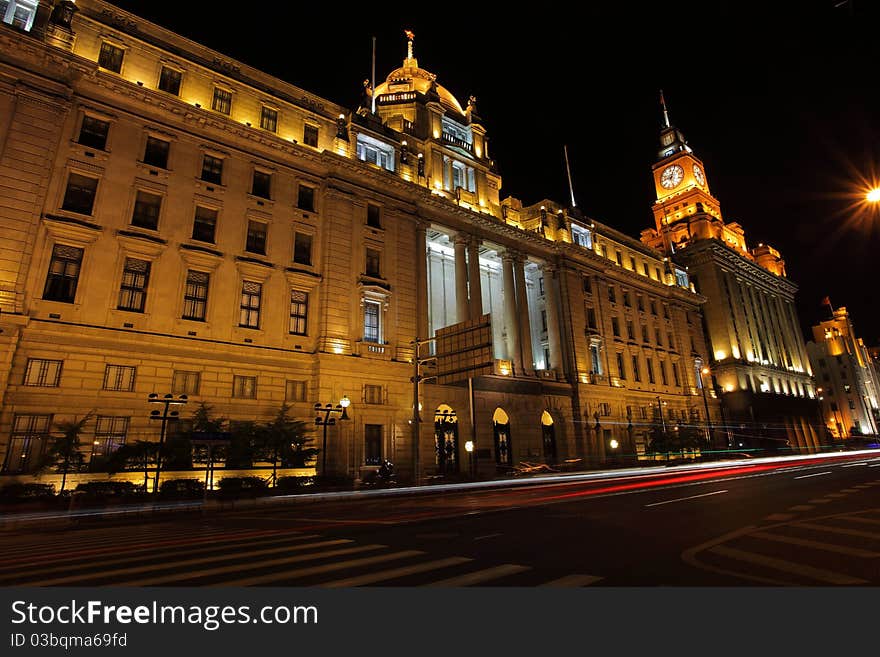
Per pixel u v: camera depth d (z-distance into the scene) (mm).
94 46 29062
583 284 55531
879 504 15211
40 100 26156
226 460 26547
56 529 16297
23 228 24453
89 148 27516
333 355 32781
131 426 25703
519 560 8922
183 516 19453
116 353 26188
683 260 80875
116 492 22781
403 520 15258
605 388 52281
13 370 23406
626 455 51344
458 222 44938
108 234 27188
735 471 37094
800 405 83438
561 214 56438
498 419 43688
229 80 33906
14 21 26875
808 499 17188
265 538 12156
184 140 31109
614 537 11078
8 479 22156
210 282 30312
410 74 51438
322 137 37719
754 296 85938
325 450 29547
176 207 29875
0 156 24500
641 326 61812
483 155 50969
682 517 13945
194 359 28469
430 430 37125
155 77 31031
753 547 9586
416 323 38719
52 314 24844
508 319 47656
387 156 41844
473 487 31453
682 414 62031
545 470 41375
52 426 23422
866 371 119000
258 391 30344
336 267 35094
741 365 73562
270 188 34312
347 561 9031
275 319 32156
